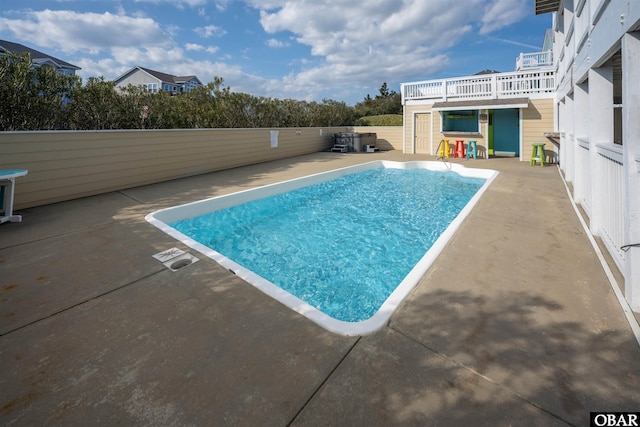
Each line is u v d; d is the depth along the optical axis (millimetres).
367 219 6633
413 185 9594
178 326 2355
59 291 2885
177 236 4270
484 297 2678
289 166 11297
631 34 2406
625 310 2412
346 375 1839
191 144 9367
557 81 10508
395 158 13500
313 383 1785
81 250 3846
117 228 4688
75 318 2473
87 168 6941
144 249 3854
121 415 1608
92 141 7000
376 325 2285
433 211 7121
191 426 1536
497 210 5383
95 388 1786
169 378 1850
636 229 2434
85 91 8969
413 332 2227
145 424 1555
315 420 1553
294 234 5820
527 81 12461
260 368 1913
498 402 1634
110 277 3148
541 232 4281
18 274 3221
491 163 11719
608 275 2990
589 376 1790
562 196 6352
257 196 7496
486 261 3404
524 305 2543
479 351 2018
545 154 12125
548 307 2506
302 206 7625
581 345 2051
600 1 3102
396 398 1671
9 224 4922
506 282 2932
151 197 6820
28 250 3855
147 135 8141
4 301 2723
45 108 8156
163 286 2961
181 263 3471
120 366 1953
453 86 14156
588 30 4109
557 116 11227
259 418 1571
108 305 2652
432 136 14859
